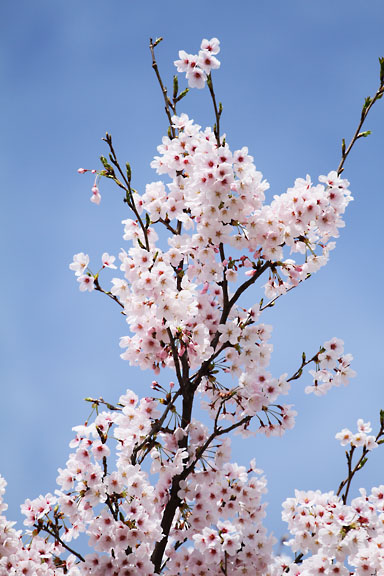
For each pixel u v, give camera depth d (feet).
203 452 18.20
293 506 17.24
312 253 18.99
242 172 17.21
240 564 17.80
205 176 16.90
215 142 18.93
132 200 17.48
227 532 17.92
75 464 16.70
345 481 18.07
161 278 16.83
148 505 16.72
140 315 18.17
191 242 18.47
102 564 16.21
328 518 16.20
